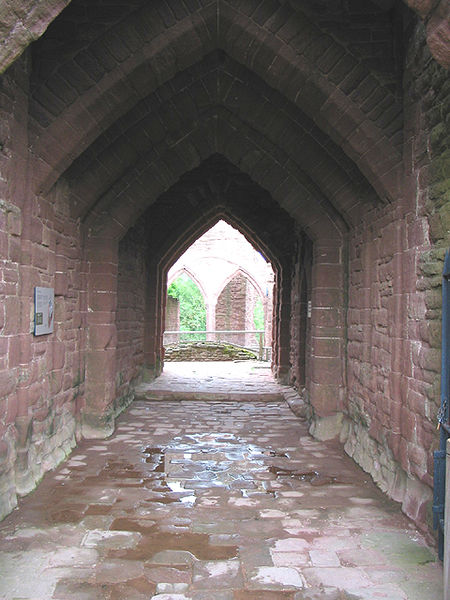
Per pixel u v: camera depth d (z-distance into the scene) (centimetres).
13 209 408
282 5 456
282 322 1098
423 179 395
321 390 663
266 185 675
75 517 399
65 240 563
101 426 655
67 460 549
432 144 375
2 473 400
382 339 489
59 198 534
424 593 299
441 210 361
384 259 488
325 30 459
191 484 482
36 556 337
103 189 612
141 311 1036
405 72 432
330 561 336
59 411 550
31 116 446
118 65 459
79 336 627
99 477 497
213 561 334
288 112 567
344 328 666
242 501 441
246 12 457
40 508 416
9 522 387
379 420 491
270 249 1102
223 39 480
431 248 381
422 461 388
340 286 670
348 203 597
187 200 1078
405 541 367
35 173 451
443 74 354
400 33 449
